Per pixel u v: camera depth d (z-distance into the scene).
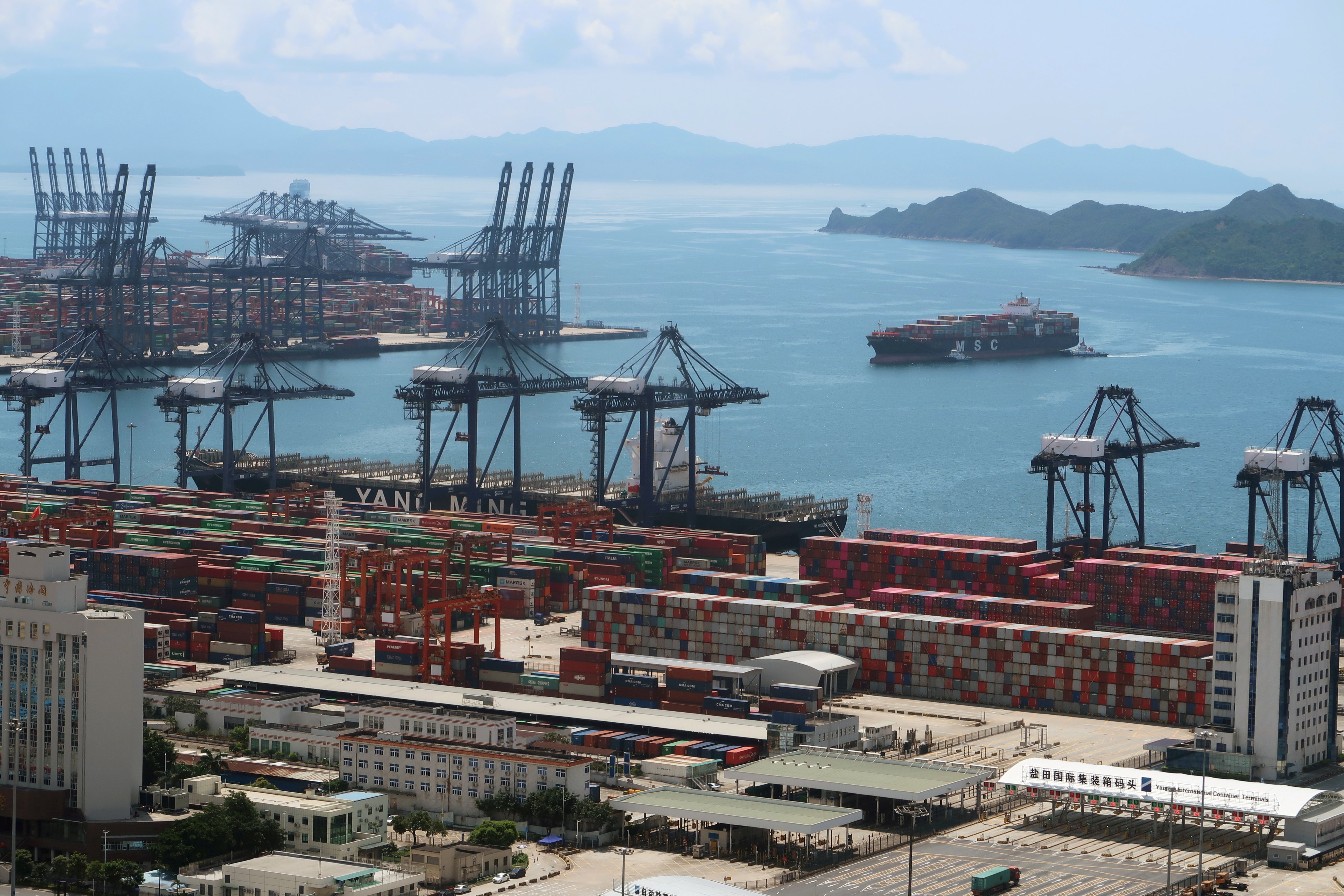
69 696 184.50
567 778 194.75
